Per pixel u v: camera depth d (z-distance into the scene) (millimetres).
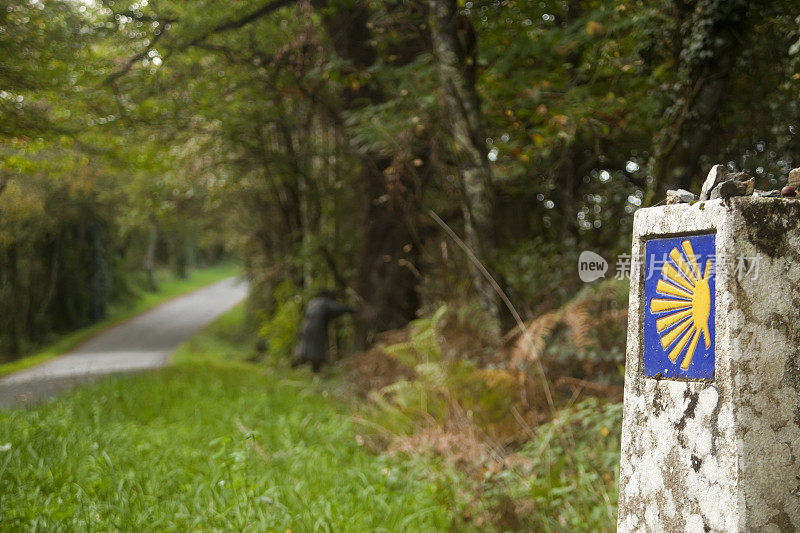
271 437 7328
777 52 6320
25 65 10617
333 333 17547
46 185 23844
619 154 10734
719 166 2545
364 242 13031
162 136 16125
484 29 10273
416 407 6910
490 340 7527
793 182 2510
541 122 9844
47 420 7020
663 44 6531
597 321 6145
